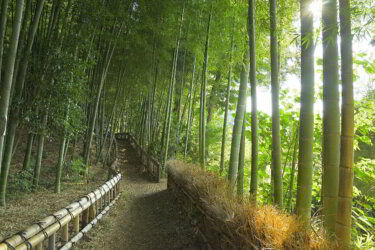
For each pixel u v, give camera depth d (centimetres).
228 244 244
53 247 260
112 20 734
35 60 488
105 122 1398
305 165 224
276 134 272
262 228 192
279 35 372
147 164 1016
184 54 942
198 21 732
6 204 448
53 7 524
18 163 708
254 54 314
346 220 166
